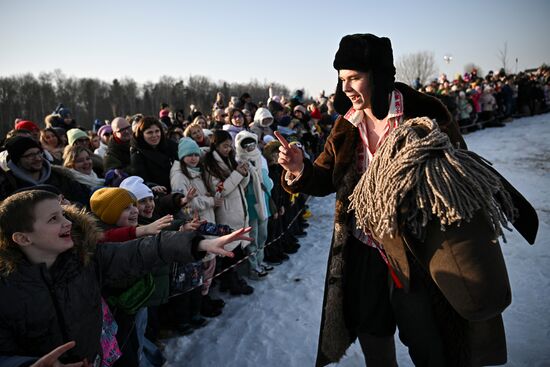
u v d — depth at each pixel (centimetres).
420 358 152
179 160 353
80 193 322
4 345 144
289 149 165
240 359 275
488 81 1641
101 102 5291
